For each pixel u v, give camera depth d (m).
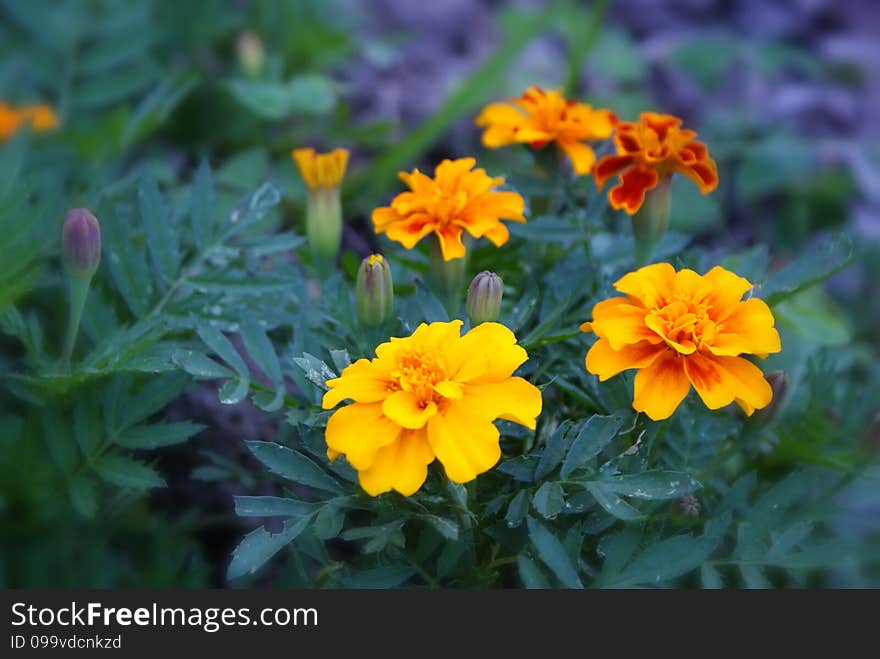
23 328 0.43
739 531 0.42
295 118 0.67
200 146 0.65
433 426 0.38
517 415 0.38
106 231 0.46
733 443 0.46
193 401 0.50
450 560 0.41
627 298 0.41
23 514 0.43
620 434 0.41
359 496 0.41
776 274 0.45
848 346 0.60
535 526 0.39
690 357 0.40
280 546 0.40
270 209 0.47
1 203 0.43
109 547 0.46
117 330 0.45
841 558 0.41
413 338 0.39
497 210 0.44
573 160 0.47
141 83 0.61
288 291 0.47
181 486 0.50
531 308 0.45
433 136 0.63
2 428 0.42
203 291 0.46
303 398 0.46
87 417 0.42
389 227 0.44
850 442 0.46
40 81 0.62
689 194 0.67
